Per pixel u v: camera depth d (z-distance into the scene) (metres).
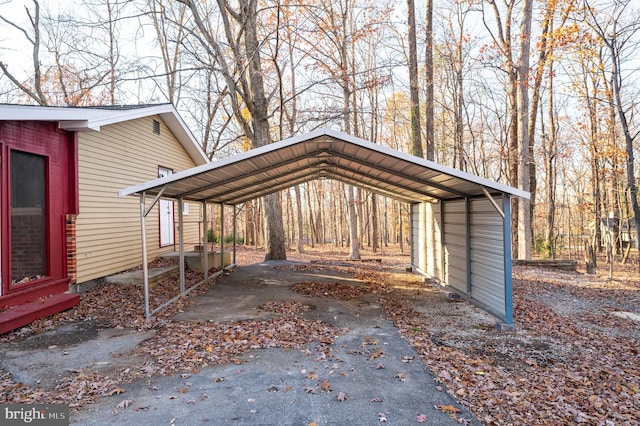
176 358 4.23
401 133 23.97
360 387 3.56
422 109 16.11
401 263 15.07
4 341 4.77
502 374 3.95
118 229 8.62
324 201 32.72
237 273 10.84
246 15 10.51
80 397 3.34
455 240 8.21
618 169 14.47
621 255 20.94
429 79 12.66
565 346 4.91
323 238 34.41
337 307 6.86
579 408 3.27
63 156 6.89
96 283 7.73
